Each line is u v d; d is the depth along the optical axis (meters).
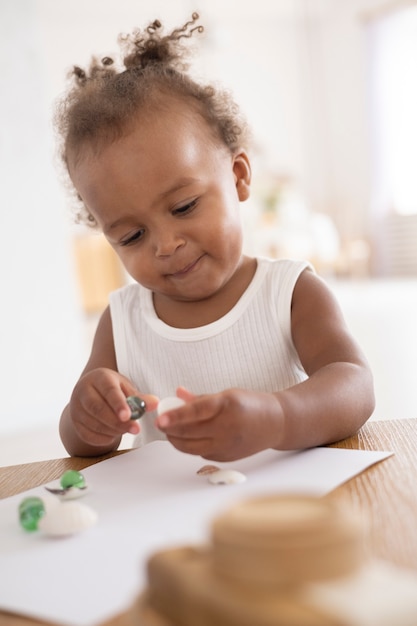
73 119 0.81
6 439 2.65
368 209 7.82
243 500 0.27
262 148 7.89
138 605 0.29
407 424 0.70
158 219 0.78
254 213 6.73
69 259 3.08
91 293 6.24
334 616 0.23
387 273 7.67
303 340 0.85
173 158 0.77
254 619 0.24
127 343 0.97
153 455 0.66
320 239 7.00
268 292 0.91
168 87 0.83
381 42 7.43
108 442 0.66
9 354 2.92
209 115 0.85
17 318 2.94
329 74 7.95
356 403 0.67
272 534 0.25
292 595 0.24
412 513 0.44
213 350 0.92
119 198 0.77
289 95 8.10
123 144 0.76
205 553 0.28
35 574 0.40
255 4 7.55
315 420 0.61
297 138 8.15
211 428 0.54
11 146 2.95
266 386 0.90
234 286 0.93
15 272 2.95
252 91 8.01
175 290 0.84
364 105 7.67
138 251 0.81
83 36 7.32
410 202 7.41
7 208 2.94
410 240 7.44
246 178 0.92
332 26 7.84
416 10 7.09
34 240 2.99
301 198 7.95
